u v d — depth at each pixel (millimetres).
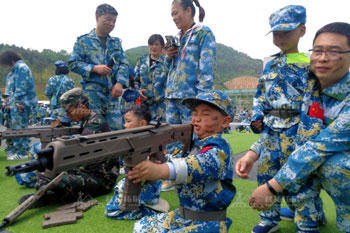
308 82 2096
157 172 1546
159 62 5543
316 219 2086
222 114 1824
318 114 2025
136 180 1567
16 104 5648
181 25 3717
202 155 1668
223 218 1814
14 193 3592
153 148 1753
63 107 3533
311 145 1660
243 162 2182
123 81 4523
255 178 4469
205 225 1741
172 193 3605
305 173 1650
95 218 2773
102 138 1424
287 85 2314
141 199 2680
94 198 3367
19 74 5605
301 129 2109
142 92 5715
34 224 2625
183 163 1604
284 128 2291
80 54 4348
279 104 2322
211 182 1745
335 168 1631
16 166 1138
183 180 1608
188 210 1810
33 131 3492
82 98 3527
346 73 1829
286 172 1674
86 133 3389
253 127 2516
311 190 2047
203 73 3447
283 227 2643
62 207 2986
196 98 1789
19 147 5898
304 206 2117
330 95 1914
